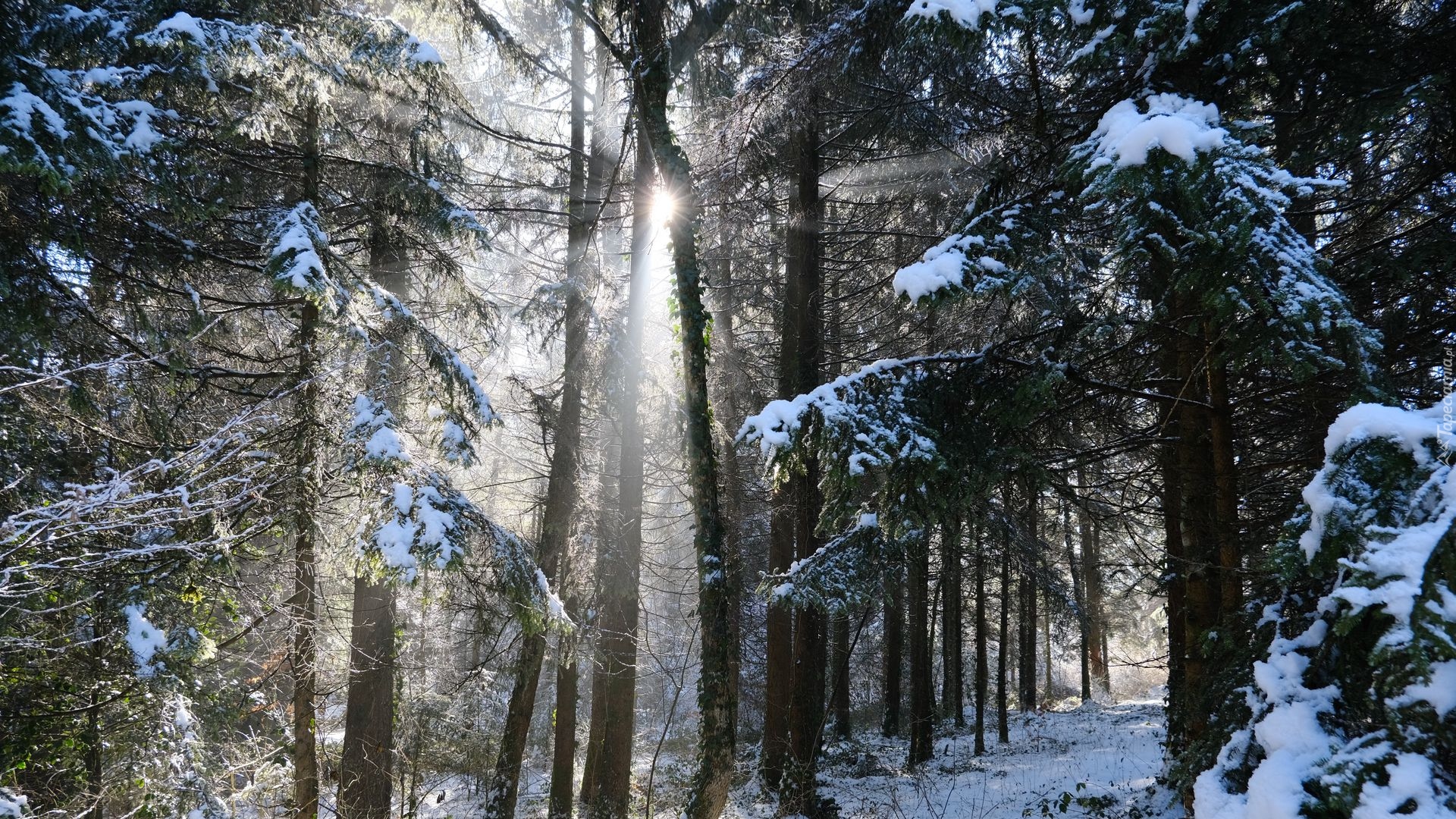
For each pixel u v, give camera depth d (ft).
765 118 23.62
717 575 15.88
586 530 31.48
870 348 43.32
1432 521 6.77
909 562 21.68
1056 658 102.17
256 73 19.75
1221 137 9.58
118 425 21.88
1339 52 12.57
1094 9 12.26
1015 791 33.86
